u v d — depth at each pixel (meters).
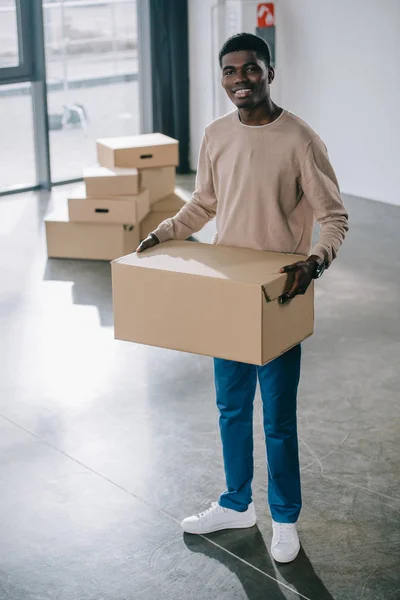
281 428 2.35
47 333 4.17
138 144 5.49
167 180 5.59
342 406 3.42
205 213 2.46
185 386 3.61
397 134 6.31
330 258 2.19
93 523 2.66
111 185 5.17
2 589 2.37
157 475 2.93
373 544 2.54
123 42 7.22
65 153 7.19
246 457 2.51
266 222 2.29
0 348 3.99
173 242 2.42
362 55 6.34
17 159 6.95
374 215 6.20
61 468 2.98
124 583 2.39
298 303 2.21
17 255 5.35
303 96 6.82
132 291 2.21
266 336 2.07
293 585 2.37
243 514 2.59
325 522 2.65
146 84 7.39
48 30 6.80
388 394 3.53
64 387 3.60
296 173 2.22
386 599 2.31
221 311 2.09
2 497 2.81
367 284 4.82
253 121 2.22
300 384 3.62
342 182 6.77
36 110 6.87
